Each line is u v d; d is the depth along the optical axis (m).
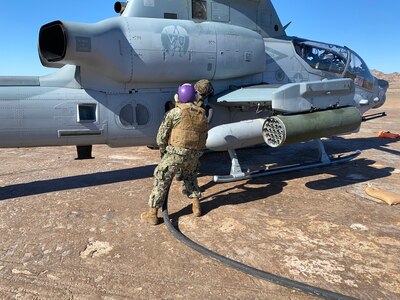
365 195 4.65
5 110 4.48
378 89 8.02
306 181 5.30
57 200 4.59
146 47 4.76
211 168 6.25
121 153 7.73
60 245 3.31
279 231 3.57
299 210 4.13
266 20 6.51
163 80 5.07
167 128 3.62
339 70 7.09
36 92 4.64
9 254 3.14
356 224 3.72
